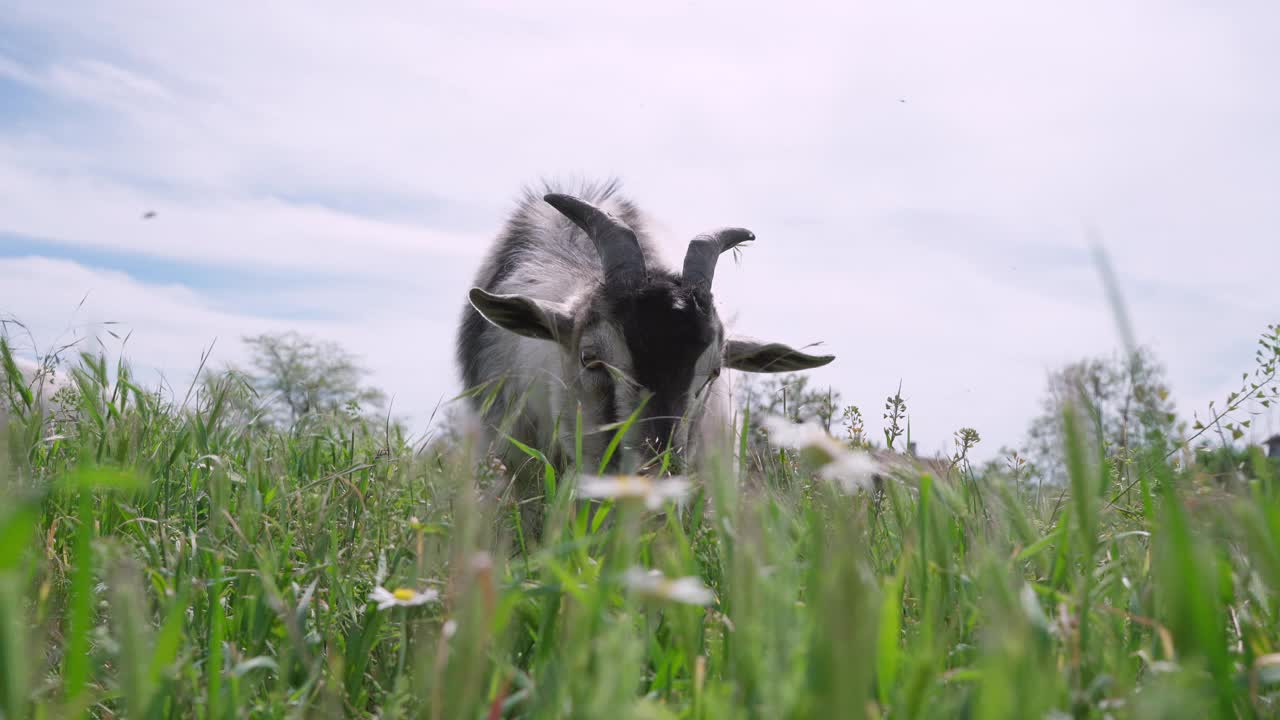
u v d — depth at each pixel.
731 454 0.47
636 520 0.26
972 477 0.54
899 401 0.58
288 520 0.55
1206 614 0.26
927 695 0.26
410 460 0.62
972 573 0.38
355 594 0.48
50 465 0.68
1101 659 0.31
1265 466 0.36
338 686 0.35
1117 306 0.28
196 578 0.44
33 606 0.42
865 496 0.45
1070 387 0.33
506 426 0.59
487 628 0.25
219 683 0.33
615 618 0.36
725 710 0.25
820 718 0.20
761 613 0.27
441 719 0.27
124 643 0.24
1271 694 0.32
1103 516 0.46
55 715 0.29
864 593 0.20
